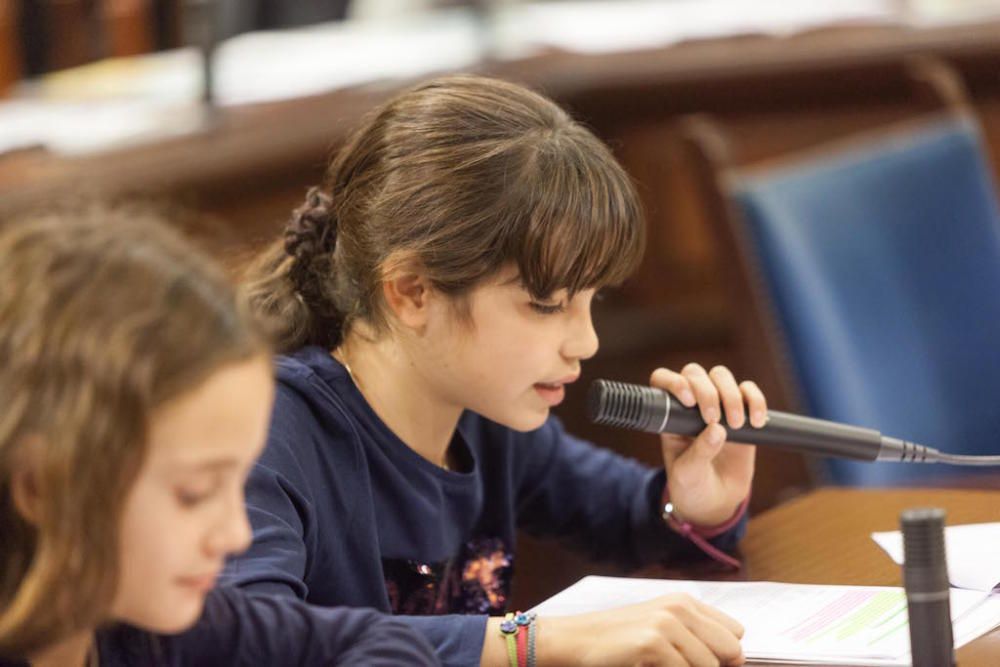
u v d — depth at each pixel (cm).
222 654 366
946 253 787
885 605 451
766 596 475
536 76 1050
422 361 481
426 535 514
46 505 284
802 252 739
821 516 575
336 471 492
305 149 889
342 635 377
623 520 585
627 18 1262
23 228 301
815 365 721
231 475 297
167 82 1031
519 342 463
